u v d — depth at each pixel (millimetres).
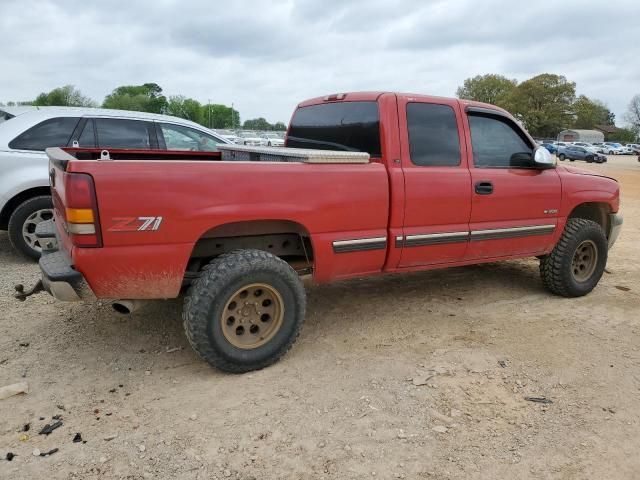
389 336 4129
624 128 111375
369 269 3979
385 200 3846
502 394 3289
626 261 6875
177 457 2605
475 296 5176
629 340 4176
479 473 2564
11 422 2854
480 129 4465
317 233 3594
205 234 3396
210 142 7117
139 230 3008
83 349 3750
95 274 2967
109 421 2887
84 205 2852
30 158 5750
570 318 4629
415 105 4070
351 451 2695
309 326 4297
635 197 16422
